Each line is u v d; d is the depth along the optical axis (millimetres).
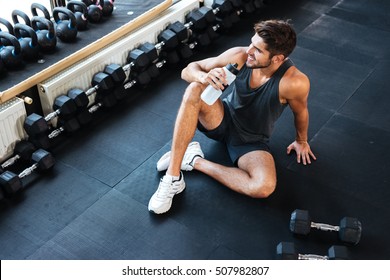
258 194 2641
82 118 3090
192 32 3730
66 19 3236
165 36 3461
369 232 2615
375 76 3617
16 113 2826
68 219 2621
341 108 3338
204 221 2629
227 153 2990
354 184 2852
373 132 3180
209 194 2758
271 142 3072
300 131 2873
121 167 2902
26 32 3066
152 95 3393
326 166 2943
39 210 2662
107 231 2570
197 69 2656
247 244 2539
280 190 2795
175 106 3326
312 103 3359
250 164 2689
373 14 4223
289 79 2516
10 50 2934
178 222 2621
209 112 2680
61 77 3010
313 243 2561
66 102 2951
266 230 2605
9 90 2789
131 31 3398
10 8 3434
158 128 3162
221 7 3789
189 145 2877
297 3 4305
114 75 3160
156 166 2912
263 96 2592
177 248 2506
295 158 2977
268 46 2371
